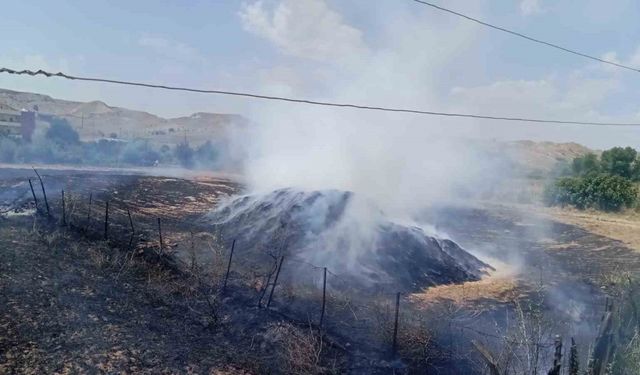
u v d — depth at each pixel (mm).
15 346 7066
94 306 8695
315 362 7680
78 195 17031
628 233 21688
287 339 8164
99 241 11984
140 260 11156
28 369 6598
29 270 9602
